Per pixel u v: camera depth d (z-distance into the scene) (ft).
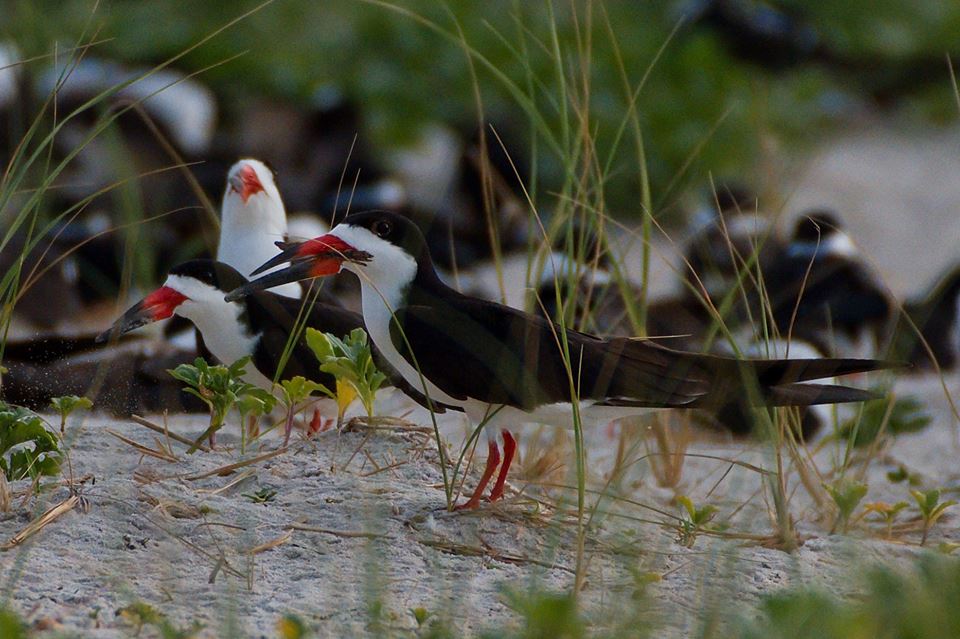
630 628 22.59
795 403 27.25
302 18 86.38
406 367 28.73
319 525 27.07
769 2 99.96
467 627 23.16
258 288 28.94
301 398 31.50
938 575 23.79
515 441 29.63
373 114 82.48
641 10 89.51
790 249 59.57
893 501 34.19
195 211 70.23
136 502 27.32
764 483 31.76
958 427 45.29
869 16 100.83
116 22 84.12
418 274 28.96
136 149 75.61
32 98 69.77
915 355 55.52
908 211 81.05
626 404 27.91
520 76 78.28
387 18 84.69
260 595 24.09
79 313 58.39
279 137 80.79
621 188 75.31
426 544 26.71
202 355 39.01
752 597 25.36
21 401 37.70
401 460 30.53
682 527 28.94
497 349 27.78
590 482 32.19
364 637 22.52
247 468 29.63
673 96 78.13
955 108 96.68
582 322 34.91
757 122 64.95
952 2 102.63
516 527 27.73
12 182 32.89
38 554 25.11
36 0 81.87
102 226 64.90
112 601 23.52
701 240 61.21
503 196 74.38
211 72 83.51
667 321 49.32
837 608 23.06
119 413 38.22
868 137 93.09
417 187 81.15
